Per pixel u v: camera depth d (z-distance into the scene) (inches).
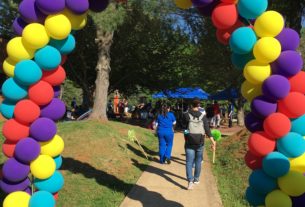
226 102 1776.6
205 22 863.7
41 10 202.8
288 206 184.4
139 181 350.9
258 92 196.9
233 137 549.0
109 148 443.8
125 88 1170.6
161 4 670.5
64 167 361.4
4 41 820.0
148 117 1111.0
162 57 1014.4
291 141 184.7
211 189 332.5
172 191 322.3
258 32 192.5
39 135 206.5
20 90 208.4
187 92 1125.1
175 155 492.1
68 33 209.3
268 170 185.2
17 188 212.7
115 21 531.2
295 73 189.6
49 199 207.8
